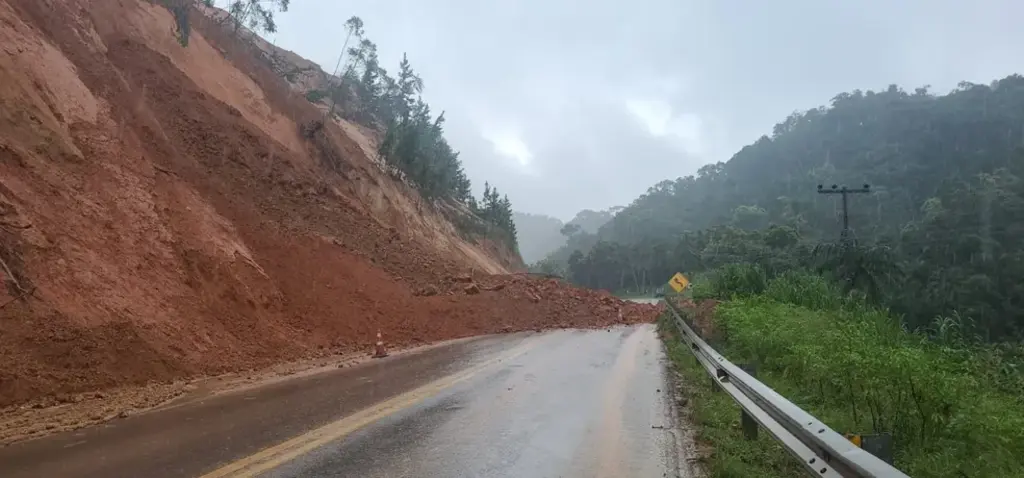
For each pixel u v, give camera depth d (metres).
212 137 23.66
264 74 37.53
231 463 5.68
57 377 9.14
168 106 23.27
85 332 10.29
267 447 6.29
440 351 16.48
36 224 11.38
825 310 15.71
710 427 7.41
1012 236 40.12
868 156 95.50
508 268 75.62
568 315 28.66
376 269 23.98
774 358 10.81
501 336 21.48
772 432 5.41
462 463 5.84
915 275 35.91
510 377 11.58
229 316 14.32
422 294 24.52
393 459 5.92
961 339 13.13
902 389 6.37
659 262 99.94
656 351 16.69
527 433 7.12
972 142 86.25
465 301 25.34
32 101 13.76
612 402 9.13
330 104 63.53
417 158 59.00
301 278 18.69
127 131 17.16
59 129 14.06
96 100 16.95
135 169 15.50
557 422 7.73
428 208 55.19
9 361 8.80
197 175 19.34
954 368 7.96
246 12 52.69
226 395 9.61
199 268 14.58
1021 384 8.88
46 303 10.20
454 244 54.00
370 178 37.62
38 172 12.58
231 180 22.06
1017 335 29.55
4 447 6.39
